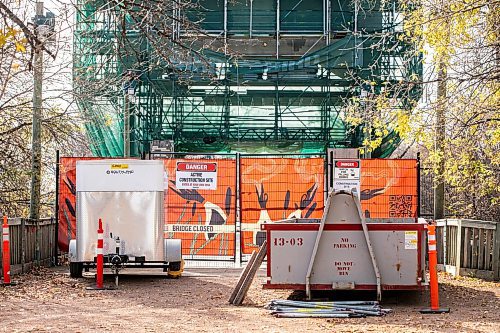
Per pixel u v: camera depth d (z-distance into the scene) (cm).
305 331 1212
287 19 4438
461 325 1275
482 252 2014
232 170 2462
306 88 4225
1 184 2817
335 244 1512
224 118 4216
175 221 2453
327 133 4131
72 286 1816
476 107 1828
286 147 4328
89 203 1888
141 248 1881
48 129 2644
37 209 2502
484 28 1806
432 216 2780
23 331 1205
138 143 3941
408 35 1994
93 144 3272
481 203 2856
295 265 1516
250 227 2448
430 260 1452
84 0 1614
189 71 2808
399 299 1614
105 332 1204
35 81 2470
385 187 2444
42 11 1592
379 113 1947
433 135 1941
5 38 836
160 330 1223
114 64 2727
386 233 1511
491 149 2142
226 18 4119
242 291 1547
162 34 1251
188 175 2456
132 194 1888
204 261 2456
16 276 2028
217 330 1223
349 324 1290
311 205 2442
